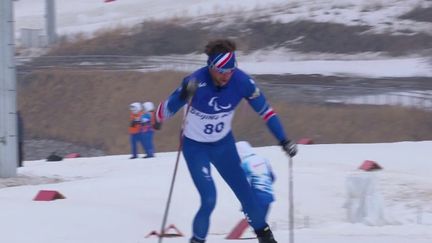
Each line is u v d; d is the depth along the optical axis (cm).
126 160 6550
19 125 6241
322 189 4525
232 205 4109
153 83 15412
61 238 3114
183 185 4625
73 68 17288
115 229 3366
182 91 2227
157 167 5606
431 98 12525
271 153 6119
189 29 19988
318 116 12475
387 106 12431
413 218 3772
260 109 2333
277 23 19338
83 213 3656
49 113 15850
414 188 4522
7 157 5162
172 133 12362
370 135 11769
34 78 16925
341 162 5641
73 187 4672
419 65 15762
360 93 13612
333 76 15650
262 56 17962
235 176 2367
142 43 19425
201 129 2280
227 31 19475
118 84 15700
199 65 16712
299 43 18288
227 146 2330
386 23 18375
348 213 3744
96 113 15212
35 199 4112
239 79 2258
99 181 4934
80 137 14812
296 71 16438
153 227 3512
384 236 3089
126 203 4122
